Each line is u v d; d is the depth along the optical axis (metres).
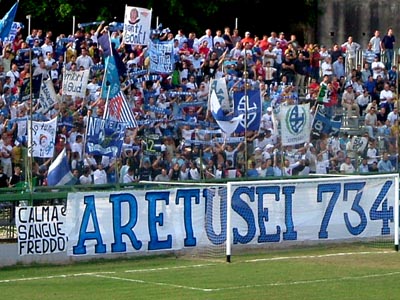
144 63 37.53
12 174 31.16
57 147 31.38
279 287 22.62
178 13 54.12
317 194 29.72
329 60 42.09
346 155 36.09
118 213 27.17
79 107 32.81
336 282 23.39
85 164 31.14
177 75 38.00
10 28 34.66
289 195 29.25
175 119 35.00
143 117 34.94
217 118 33.50
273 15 59.22
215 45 40.56
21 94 33.72
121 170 32.06
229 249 26.73
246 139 33.16
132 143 32.59
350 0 59.47
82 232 26.67
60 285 22.89
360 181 30.38
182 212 28.05
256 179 32.59
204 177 33.44
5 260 25.70
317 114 36.16
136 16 35.53
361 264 26.47
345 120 37.91
